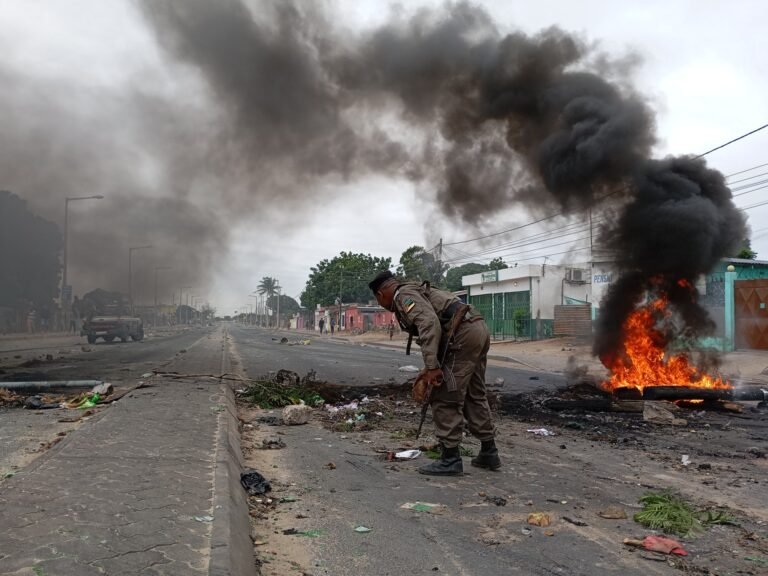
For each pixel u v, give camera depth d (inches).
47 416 262.1
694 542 118.0
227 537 100.4
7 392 324.8
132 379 426.3
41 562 85.7
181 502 119.1
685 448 221.9
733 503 147.3
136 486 129.8
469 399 177.9
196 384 360.8
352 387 394.6
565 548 113.3
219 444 179.2
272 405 315.3
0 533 97.4
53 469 144.0
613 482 166.9
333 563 103.8
